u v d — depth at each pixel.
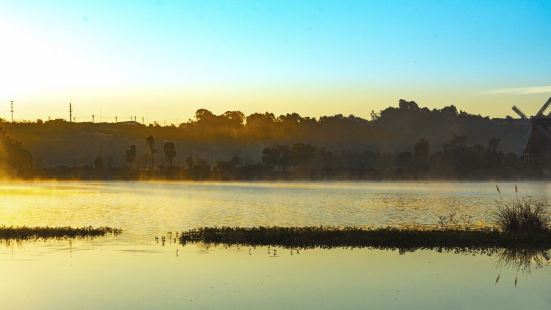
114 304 22.94
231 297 23.94
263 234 39.66
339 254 33.88
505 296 24.34
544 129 144.12
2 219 57.06
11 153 177.75
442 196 95.50
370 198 91.00
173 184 147.38
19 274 28.27
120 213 64.69
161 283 26.48
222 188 126.31
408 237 37.91
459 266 30.52
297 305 22.80
